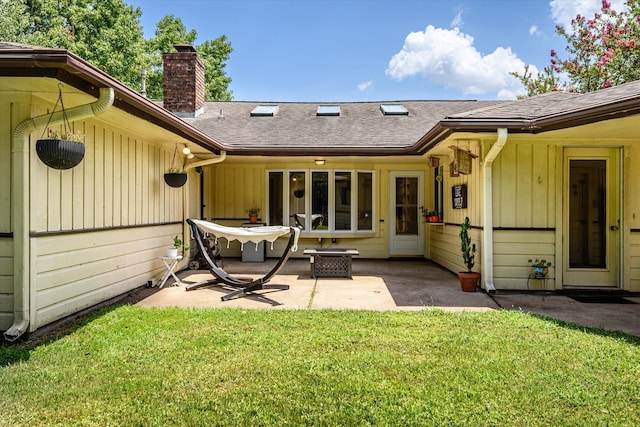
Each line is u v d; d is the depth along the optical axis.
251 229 5.86
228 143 7.52
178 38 21.33
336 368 2.84
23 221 3.43
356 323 3.96
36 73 2.91
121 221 5.13
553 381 2.65
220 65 22.83
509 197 5.71
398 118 9.40
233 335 3.56
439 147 6.59
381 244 9.28
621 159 5.66
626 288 5.63
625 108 3.80
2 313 3.52
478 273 5.77
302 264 8.47
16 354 3.11
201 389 2.53
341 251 6.81
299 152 7.47
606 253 5.76
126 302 4.94
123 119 4.46
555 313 4.54
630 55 10.94
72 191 4.08
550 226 5.70
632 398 2.43
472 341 3.42
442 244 8.06
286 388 2.54
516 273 5.70
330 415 2.23
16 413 2.24
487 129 5.00
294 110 10.14
